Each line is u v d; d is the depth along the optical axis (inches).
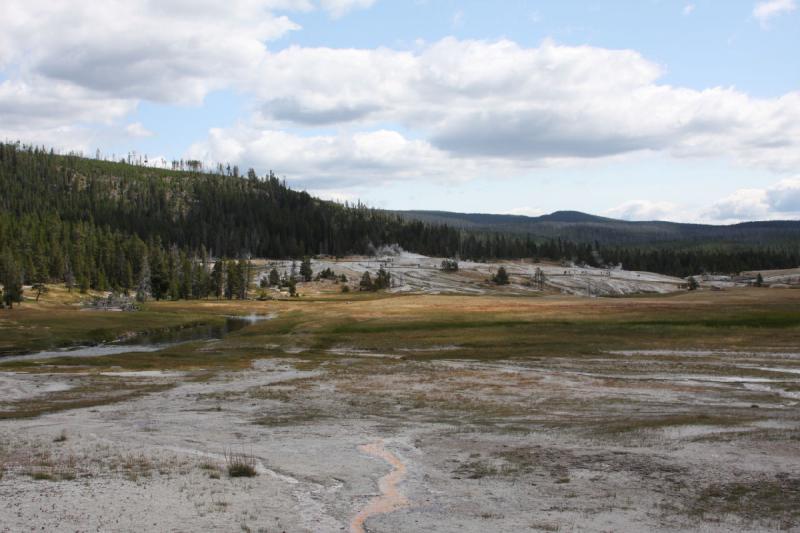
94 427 1284.4
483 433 1170.0
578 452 980.6
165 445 1082.7
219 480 815.1
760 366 2194.9
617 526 640.4
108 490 752.3
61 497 717.3
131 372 2413.9
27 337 3624.5
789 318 3245.6
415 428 1242.0
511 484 810.2
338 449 1036.5
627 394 1718.8
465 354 2768.2
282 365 2576.3
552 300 5871.1
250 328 4121.6
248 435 1181.1
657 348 2701.8
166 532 598.5
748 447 979.3
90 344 3683.6
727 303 4490.7
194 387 1996.8
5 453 991.6
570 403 1585.9
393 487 797.9
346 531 618.8
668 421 1242.0
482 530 625.3
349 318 4207.7
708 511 689.6
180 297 7696.9
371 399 1697.8
